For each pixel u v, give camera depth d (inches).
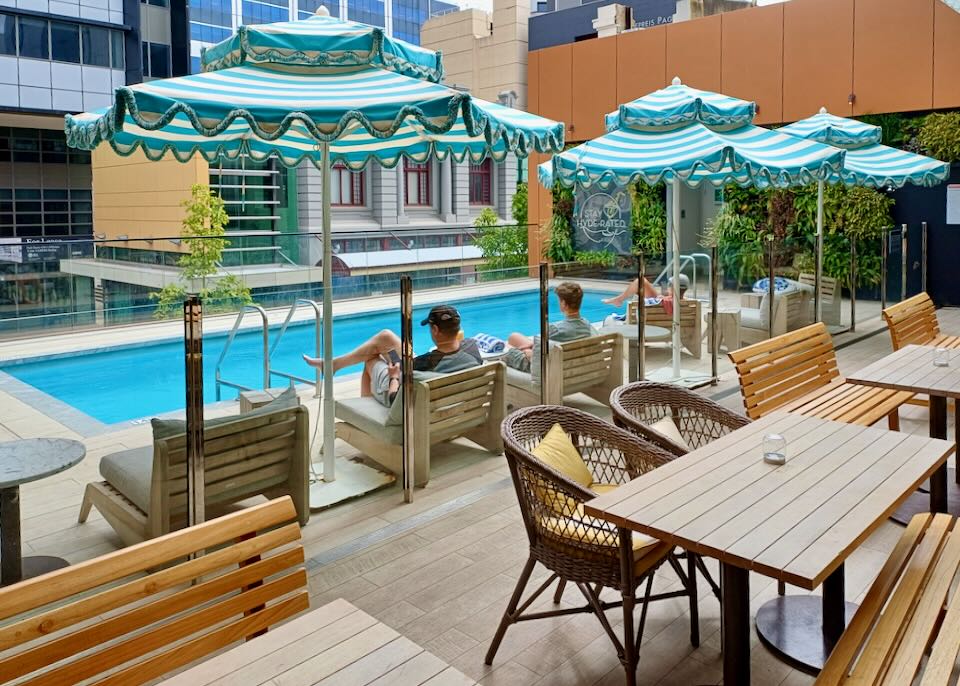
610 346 263.4
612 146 267.3
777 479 105.1
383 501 185.6
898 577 105.9
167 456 146.4
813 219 579.5
